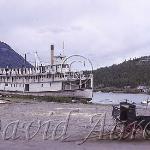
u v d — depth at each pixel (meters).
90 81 122.00
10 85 139.88
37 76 129.62
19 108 87.69
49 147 34.28
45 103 109.94
